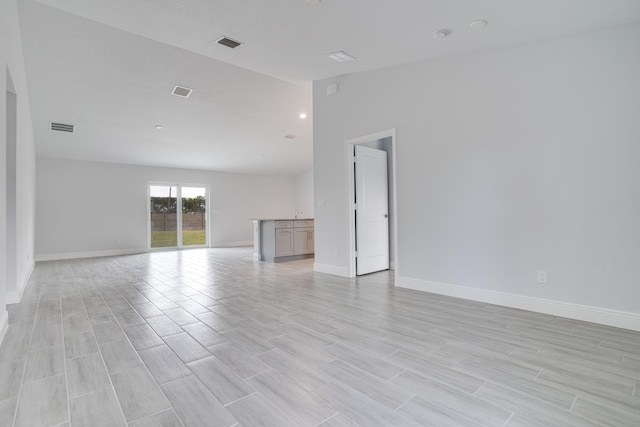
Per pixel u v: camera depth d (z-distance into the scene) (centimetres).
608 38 260
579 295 276
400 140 402
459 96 346
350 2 236
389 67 408
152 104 566
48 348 227
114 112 572
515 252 310
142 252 826
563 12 236
